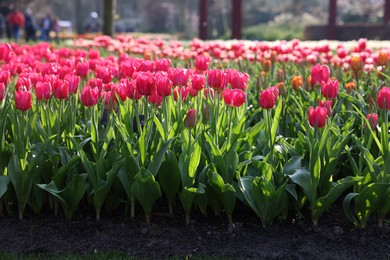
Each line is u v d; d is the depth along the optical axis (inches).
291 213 193.5
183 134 181.2
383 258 167.0
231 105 176.1
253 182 176.2
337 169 204.7
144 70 207.8
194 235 179.9
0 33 1332.4
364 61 310.5
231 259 164.6
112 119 187.5
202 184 176.2
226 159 182.2
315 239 177.5
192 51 399.2
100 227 184.7
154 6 3139.8
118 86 186.7
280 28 2429.9
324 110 172.1
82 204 201.3
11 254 164.9
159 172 186.5
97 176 183.3
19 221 190.2
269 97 177.0
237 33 1097.4
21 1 2241.6
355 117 222.5
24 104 178.2
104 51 491.5
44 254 169.3
